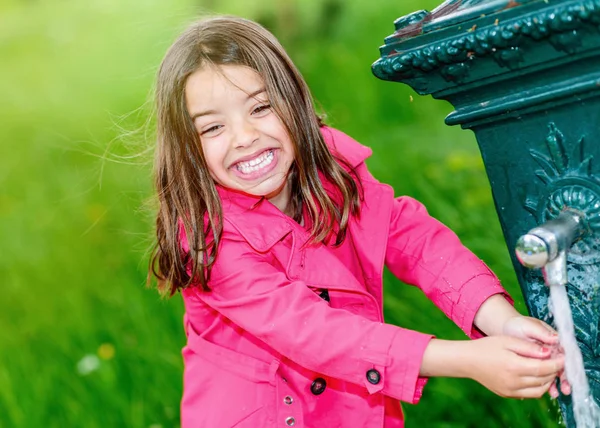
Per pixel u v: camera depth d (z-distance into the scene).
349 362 1.48
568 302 1.30
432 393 2.48
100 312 3.37
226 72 1.63
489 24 1.21
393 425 1.83
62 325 3.39
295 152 1.70
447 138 4.06
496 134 1.35
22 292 3.77
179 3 6.47
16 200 4.98
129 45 6.66
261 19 5.82
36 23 8.50
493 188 1.40
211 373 1.78
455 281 1.65
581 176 1.28
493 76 1.27
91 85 6.57
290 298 1.58
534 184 1.34
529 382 1.36
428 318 2.58
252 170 1.66
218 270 1.69
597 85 1.20
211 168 1.68
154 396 2.73
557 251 1.23
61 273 3.84
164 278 1.83
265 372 1.72
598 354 1.36
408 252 1.75
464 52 1.25
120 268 3.73
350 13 6.08
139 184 3.32
